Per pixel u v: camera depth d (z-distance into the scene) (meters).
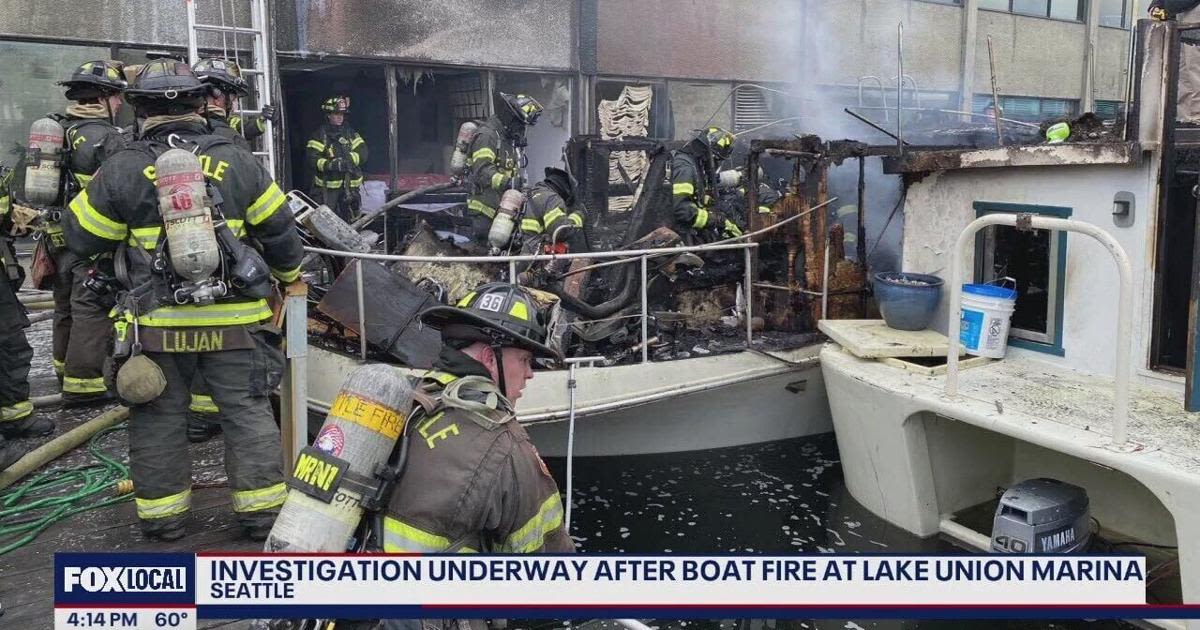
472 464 1.79
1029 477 4.58
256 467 3.24
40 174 4.25
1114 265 4.23
